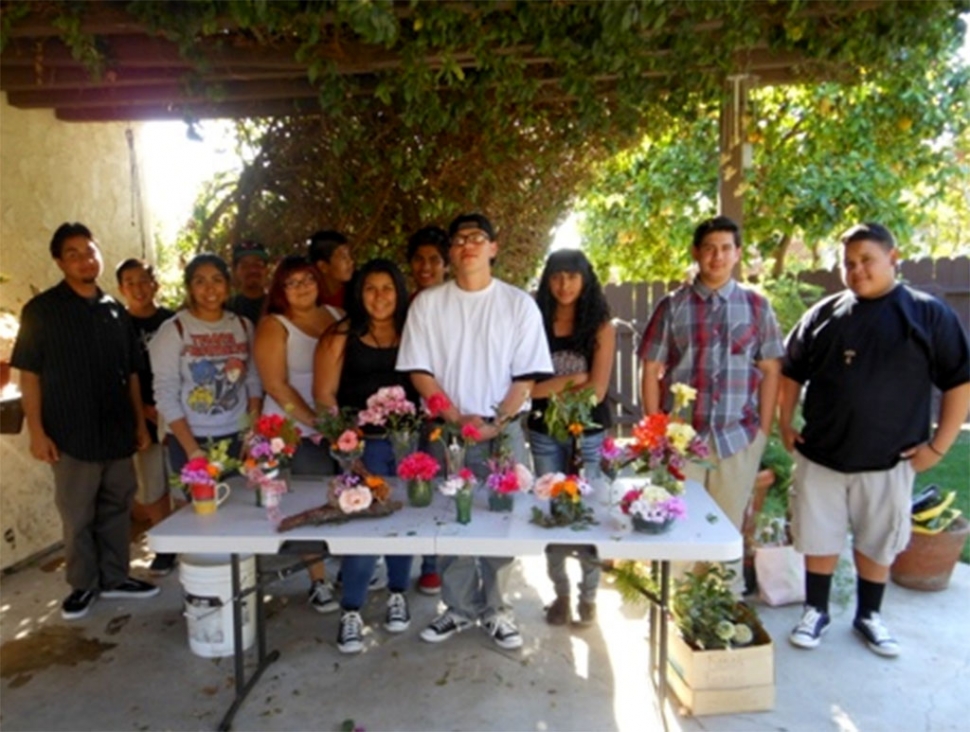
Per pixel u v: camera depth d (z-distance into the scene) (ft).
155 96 11.79
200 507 7.55
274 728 7.64
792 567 9.97
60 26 8.27
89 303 9.96
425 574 10.61
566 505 7.12
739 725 7.52
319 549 6.89
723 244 8.58
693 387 8.88
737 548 6.63
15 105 12.14
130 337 10.62
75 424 9.80
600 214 21.39
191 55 9.04
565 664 8.73
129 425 10.46
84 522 10.09
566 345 9.09
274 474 7.61
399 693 8.21
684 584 8.39
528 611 10.06
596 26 8.98
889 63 9.93
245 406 10.15
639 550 6.65
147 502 11.91
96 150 14.29
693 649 7.68
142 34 9.38
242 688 7.97
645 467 7.46
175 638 9.54
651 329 9.22
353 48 9.50
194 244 14.98
